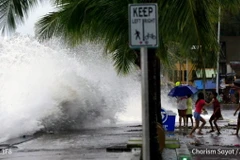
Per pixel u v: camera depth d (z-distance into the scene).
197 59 25.86
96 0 29.80
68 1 35.69
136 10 19.69
